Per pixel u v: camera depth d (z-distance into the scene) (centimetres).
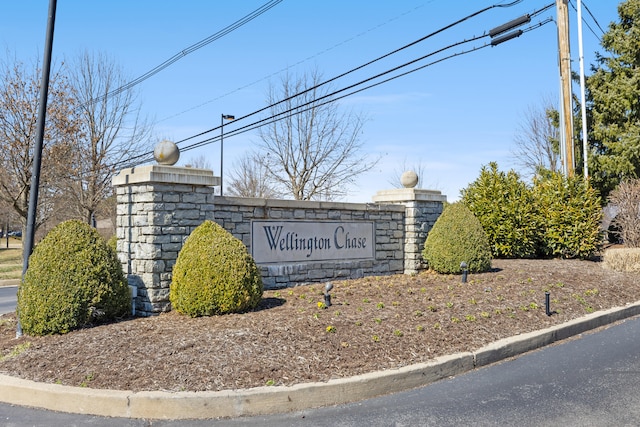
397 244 1246
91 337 670
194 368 556
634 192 1515
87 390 524
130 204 854
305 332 662
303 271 1059
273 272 1010
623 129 2031
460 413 501
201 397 502
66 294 713
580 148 2081
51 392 526
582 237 1394
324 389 532
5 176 2019
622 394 538
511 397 542
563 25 1469
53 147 2006
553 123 2206
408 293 925
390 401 541
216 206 930
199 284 759
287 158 2781
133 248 846
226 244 787
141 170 830
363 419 492
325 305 803
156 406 502
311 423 485
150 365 566
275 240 1020
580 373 618
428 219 1284
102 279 745
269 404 512
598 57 2166
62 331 712
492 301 873
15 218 3198
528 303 883
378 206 1202
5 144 1969
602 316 886
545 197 1454
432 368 602
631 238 1495
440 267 1170
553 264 1284
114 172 2281
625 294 1038
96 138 2242
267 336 642
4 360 627
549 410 502
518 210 1423
